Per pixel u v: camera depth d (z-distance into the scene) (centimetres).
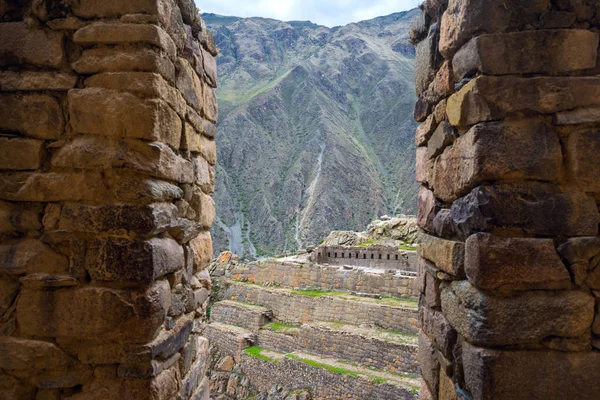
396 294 1748
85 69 314
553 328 267
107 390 305
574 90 275
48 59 315
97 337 304
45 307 306
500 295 272
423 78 402
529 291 271
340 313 1706
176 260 351
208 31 479
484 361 269
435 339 359
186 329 379
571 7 280
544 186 274
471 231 292
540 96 276
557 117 275
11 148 314
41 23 319
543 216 271
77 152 307
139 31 311
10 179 313
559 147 275
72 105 310
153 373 307
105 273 302
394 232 2564
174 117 351
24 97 316
